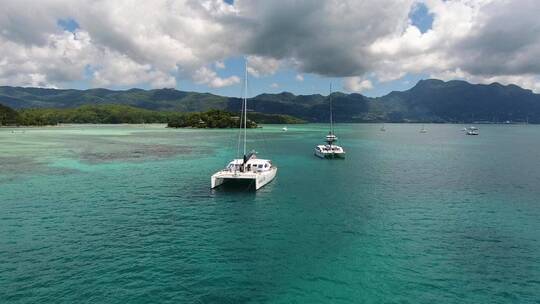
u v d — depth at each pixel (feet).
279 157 289.53
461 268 81.76
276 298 68.28
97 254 86.28
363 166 240.12
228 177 157.79
